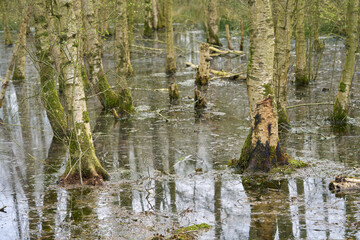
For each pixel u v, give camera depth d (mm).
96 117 13188
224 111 13352
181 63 23203
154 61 24078
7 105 14977
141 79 19156
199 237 5344
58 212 6375
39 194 7195
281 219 5789
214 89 16781
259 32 7547
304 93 15281
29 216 6258
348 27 10938
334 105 11469
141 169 8414
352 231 5277
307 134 10508
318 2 16453
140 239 5379
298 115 12406
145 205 6555
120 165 8727
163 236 5375
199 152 9398
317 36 21625
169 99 15258
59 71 9734
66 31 7832
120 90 13305
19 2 12625
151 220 5973
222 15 34906
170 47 20266
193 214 6125
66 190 7352
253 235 5352
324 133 10516
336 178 7051
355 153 8812
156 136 10898
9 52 27984
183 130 11375
